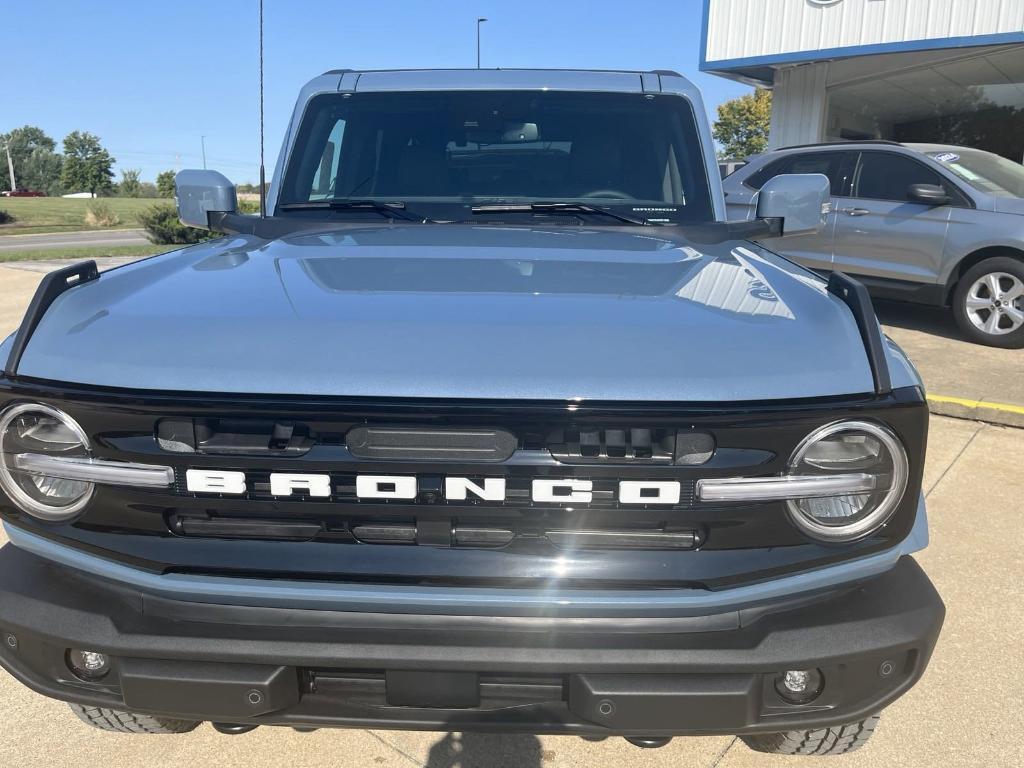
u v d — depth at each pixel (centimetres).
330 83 327
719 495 160
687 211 295
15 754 239
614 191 299
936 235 746
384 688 174
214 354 165
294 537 168
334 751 242
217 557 167
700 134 308
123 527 170
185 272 213
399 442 159
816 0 1242
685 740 247
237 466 162
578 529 164
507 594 164
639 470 159
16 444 171
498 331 168
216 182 302
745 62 1334
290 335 169
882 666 174
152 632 169
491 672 167
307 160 310
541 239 255
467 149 307
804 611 172
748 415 157
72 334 175
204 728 252
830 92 1405
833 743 219
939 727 252
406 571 165
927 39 1160
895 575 182
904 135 1633
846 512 168
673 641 166
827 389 161
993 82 1410
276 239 262
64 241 3044
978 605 321
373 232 266
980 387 600
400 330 169
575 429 158
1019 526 391
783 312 183
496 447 159
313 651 166
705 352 165
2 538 369
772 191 295
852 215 798
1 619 176
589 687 165
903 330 808
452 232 266
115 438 164
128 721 231
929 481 447
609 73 330
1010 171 775
